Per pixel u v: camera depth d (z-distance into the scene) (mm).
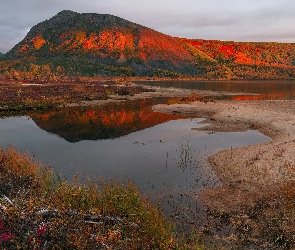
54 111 29438
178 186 10234
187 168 12258
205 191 9742
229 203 8727
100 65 175625
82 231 5457
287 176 10516
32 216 5469
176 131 20109
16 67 160750
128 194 7945
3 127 21328
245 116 25281
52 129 20812
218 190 9805
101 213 7238
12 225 5102
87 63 174625
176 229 7266
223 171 11727
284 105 33250
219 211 8203
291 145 14938
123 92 47594
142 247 5863
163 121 24266
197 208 8461
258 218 7641
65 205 6703
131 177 11156
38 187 8680
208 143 16672
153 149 15383
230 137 18234
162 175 11391
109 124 22875
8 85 55906
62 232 5180
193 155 14195
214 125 22203
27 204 5918
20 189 7770
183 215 8023
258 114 26031
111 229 6168
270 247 6406
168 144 16484
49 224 5320
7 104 30266
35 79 84375
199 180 10836
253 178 10664
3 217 5207
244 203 8641
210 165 12625
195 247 6242
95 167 12375
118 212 7297
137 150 15203
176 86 83625
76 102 35906
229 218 7773
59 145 16281
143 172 11750
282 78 168750
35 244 4578
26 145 16203
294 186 9109
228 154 14055
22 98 34062
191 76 176250
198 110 29953
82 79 92125
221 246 6508
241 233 7020
